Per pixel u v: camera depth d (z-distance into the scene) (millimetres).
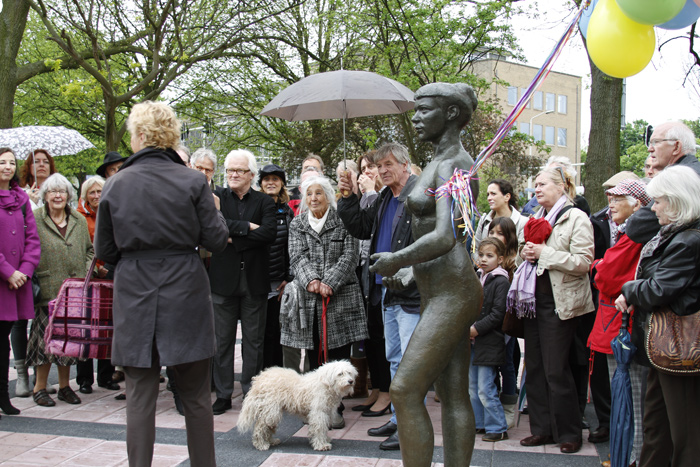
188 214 3041
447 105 2691
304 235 4805
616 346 3197
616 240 3697
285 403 3965
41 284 5078
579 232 3877
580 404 4352
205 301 3084
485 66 31250
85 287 3986
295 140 18562
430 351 2527
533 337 4035
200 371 3094
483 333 4121
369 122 17250
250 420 3930
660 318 2846
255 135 19688
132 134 3193
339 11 14398
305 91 5305
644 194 3605
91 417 4680
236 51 17453
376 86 5215
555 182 4113
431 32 12641
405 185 4098
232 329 4910
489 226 4594
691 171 2836
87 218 5852
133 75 15211
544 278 3932
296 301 4695
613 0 2441
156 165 3068
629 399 3205
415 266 2666
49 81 18312
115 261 3133
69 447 3941
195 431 3072
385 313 4227
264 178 5617
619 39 2396
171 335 2934
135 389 2959
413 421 2514
